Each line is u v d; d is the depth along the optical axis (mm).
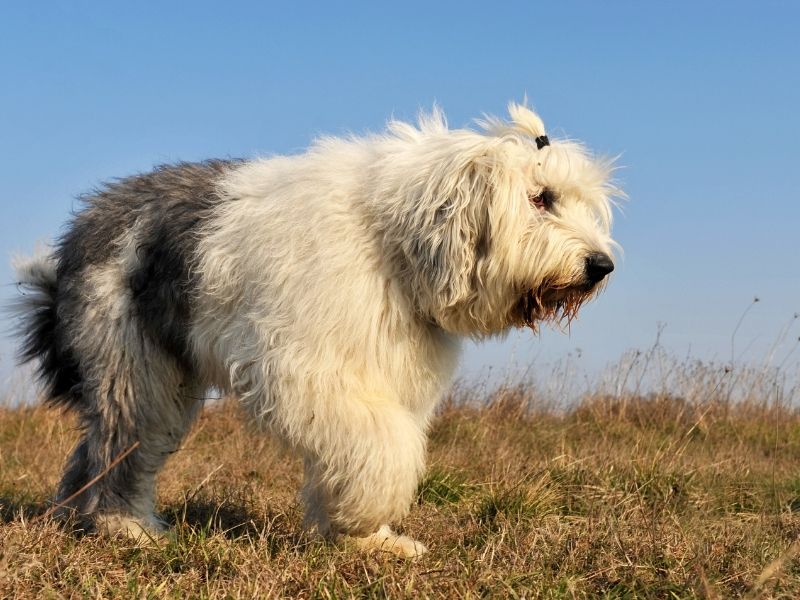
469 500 2676
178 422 2402
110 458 2324
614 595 1967
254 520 2422
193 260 2260
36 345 2492
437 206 2129
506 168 2156
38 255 2475
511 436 3721
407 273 2170
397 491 2113
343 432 2104
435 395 2273
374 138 2328
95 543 2146
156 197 2365
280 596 1880
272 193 2244
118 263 2336
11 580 1867
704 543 2197
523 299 2217
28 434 3688
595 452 3229
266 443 3338
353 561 2006
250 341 2178
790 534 2402
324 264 2129
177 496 2662
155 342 2326
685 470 2914
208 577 1960
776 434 4180
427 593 1896
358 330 2127
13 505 2549
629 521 2426
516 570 2016
